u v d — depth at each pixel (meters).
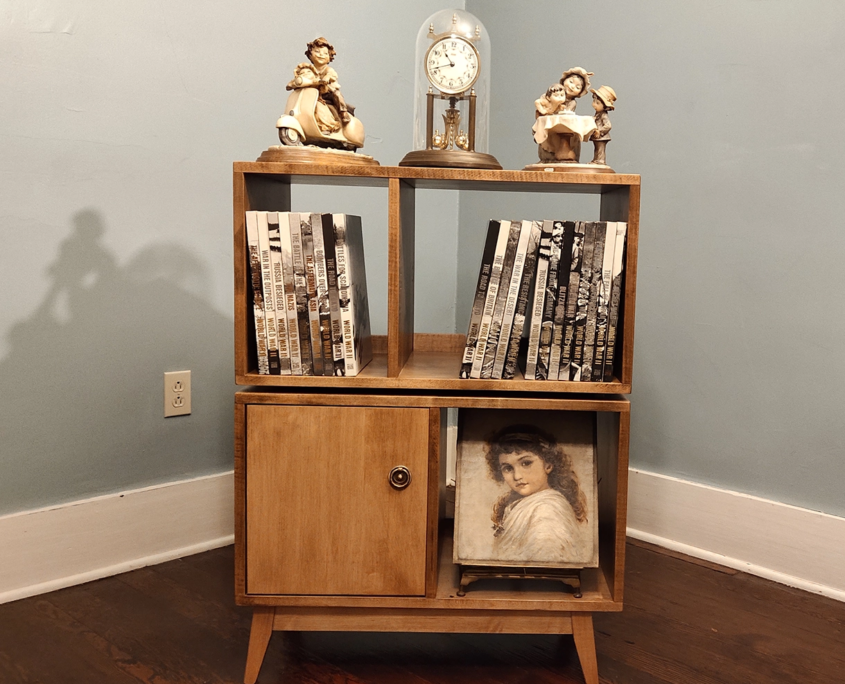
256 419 1.15
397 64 1.94
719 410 1.63
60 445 1.47
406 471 1.15
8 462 1.41
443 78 1.29
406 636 1.35
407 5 1.94
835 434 1.47
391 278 1.15
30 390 1.42
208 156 1.61
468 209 2.08
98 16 1.43
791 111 1.47
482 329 1.17
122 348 1.53
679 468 1.71
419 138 1.40
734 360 1.60
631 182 1.13
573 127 1.19
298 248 1.15
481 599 1.18
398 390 1.20
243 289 1.15
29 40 1.36
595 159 1.24
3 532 1.41
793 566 1.54
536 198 1.92
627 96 1.72
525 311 1.18
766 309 1.54
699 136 1.61
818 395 1.49
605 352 1.17
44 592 1.46
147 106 1.51
